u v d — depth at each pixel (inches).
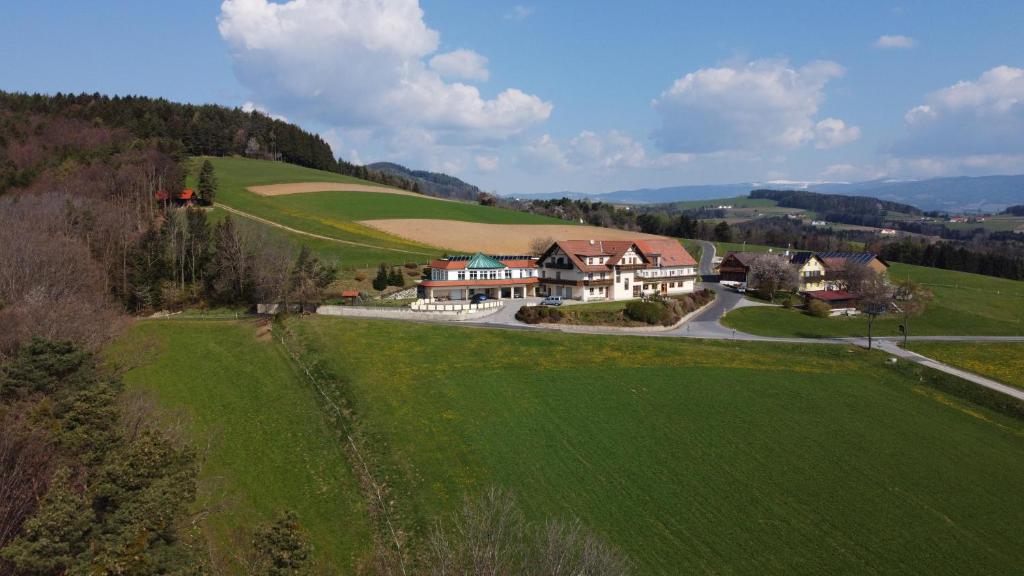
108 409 1478.8
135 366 2741.1
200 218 4532.5
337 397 2415.1
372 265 5078.7
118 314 3462.1
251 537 1628.9
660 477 1947.6
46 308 2479.1
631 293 4589.1
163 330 3250.5
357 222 6648.6
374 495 1829.5
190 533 1540.4
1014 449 2305.6
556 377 2659.9
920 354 3390.7
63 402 1492.4
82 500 1184.8
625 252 4507.9
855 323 4269.2
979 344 3602.4
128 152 6589.6
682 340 3462.1
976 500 1939.0
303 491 1860.2
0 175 5787.4
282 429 2204.7
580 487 1867.6
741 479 1966.0
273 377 2632.9
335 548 1632.6
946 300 5118.1
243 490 1850.4
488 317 3720.5
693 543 1648.6
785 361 3097.9
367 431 2149.4
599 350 3036.4
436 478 1883.6
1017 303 5206.7
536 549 1487.5
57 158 6382.9
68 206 4298.7
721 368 2893.7
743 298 5078.7
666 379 2714.1
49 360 1663.4
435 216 7347.4
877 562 1621.6
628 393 2544.3
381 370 2642.7
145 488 1264.8
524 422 2246.6
